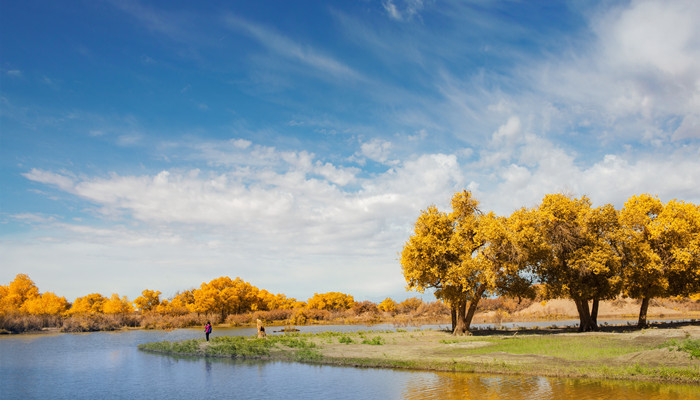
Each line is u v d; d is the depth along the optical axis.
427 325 63.41
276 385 19.06
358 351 28.56
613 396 15.00
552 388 16.55
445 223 39.16
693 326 38.50
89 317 67.62
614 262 37.81
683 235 38.69
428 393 16.44
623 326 44.62
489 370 20.19
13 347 39.06
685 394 15.20
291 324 79.38
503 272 36.97
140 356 31.09
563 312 81.88
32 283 94.69
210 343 36.03
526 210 39.16
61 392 18.78
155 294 105.81
